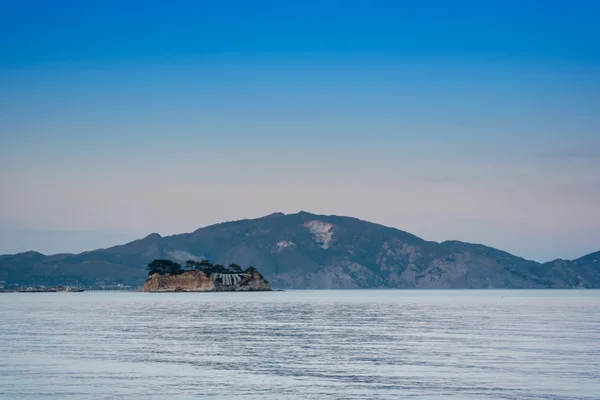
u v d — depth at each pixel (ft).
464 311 610.65
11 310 619.67
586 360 237.86
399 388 187.01
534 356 248.73
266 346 283.79
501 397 175.52
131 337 321.32
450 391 183.01
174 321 445.37
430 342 299.79
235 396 176.35
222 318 483.92
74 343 292.40
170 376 205.26
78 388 185.78
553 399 173.17
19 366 223.51
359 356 250.57
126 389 184.55
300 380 199.11
